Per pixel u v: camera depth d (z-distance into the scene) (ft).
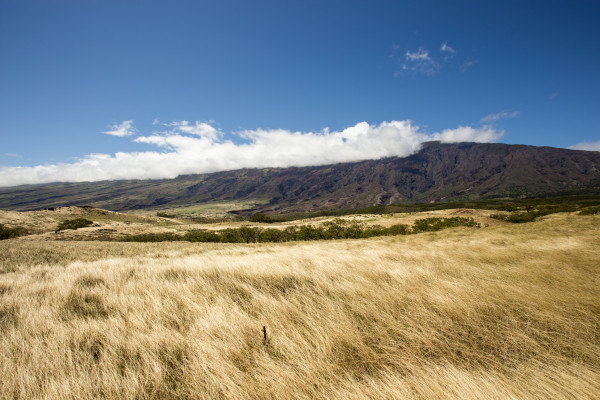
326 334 10.02
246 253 44.14
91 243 95.30
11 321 12.72
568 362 8.17
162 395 7.50
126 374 8.04
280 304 13.52
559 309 11.71
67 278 22.52
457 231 81.71
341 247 51.39
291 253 36.32
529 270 19.20
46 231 251.60
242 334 10.46
